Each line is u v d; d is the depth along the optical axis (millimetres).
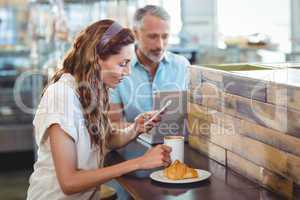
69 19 5184
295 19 5285
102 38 1936
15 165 5836
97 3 5227
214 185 1884
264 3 5434
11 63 5723
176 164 1982
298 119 1611
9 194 4949
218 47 5172
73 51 1994
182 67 3176
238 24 5582
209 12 5645
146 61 3105
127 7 5164
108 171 1825
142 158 1876
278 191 1743
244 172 1966
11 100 5660
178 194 1798
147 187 1895
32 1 5430
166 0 5352
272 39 5129
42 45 5246
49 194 1923
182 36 5480
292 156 1656
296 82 1719
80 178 1809
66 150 1836
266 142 1796
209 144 2273
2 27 5727
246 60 4836
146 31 3078
